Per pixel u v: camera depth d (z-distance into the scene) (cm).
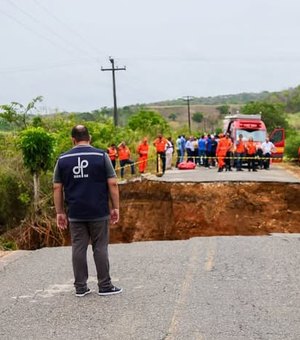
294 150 3894
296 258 871
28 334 547
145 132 4706
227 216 2273
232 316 584
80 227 664
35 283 753
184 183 2339
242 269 796
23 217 1884
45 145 1766
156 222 2355
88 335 539
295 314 590
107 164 660
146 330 546
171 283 722
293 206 2306
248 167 3027
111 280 745
